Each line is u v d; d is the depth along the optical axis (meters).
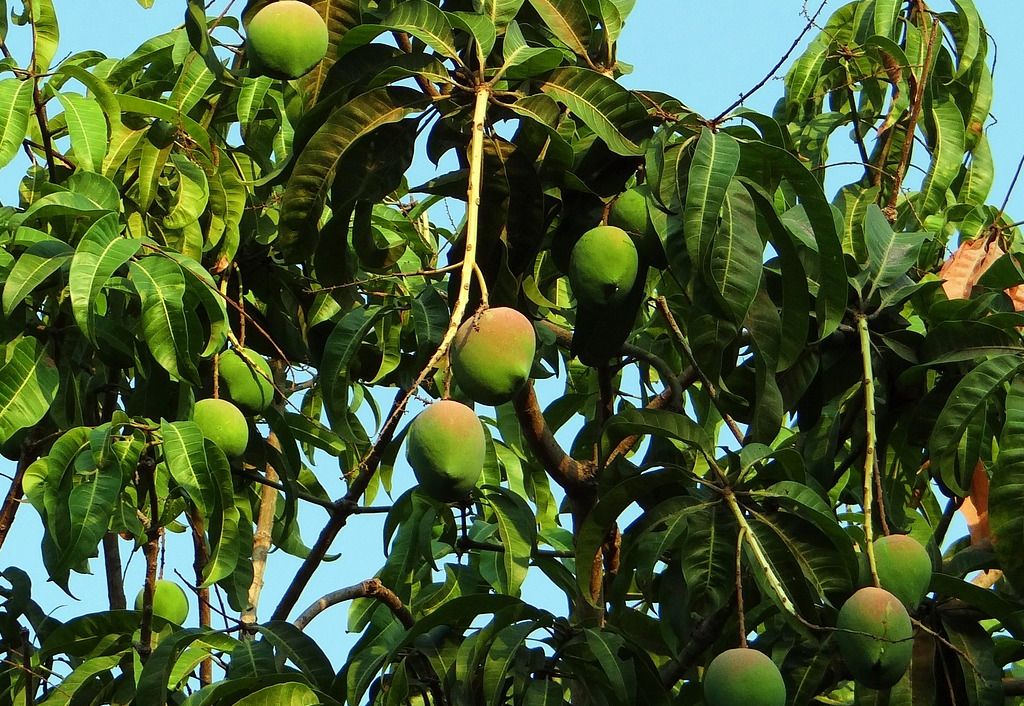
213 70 7.37
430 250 10.34
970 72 10.77
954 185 11.05
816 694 7.66
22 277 7.56
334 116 6.94
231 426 8.39
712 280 6.57
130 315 8.64
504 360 5.99
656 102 7.16
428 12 6.91
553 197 7.36
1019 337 7.88
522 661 7.55
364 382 9.80
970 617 7.48
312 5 7.34
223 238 9.03
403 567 9.14
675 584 7.78
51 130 9.54
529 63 6.83
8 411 7.76
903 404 8.21
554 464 8.62
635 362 9.88
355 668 7.81
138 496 8.95
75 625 8.16
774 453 7.28
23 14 8.60
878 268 8.21
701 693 7.89
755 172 7.02
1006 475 7.20
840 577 7.11
